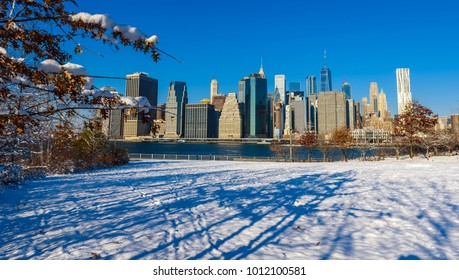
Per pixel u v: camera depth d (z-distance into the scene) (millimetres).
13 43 2768
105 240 5438
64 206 8547
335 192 10891
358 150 52688
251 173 19734
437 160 32219
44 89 2588
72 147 22531
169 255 4691
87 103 2852
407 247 4871
